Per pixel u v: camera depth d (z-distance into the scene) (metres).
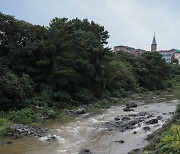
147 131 20.02
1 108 24.73
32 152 15.97
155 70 65.62
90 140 18.56
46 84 32.53
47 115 25.95
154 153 12.30
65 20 37.12
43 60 32.34
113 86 47.25
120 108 33.69
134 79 57.84
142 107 34.31
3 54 32.03
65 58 32.97
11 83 25.34
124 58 66.00
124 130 20.98
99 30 56.38
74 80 34.22
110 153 15.40
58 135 19.98
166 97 49.56
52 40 33.50
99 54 39.53
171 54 154.62
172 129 13.63
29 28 34.41
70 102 32.66
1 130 19.77
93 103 35.91
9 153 15.77
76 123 24.33
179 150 11.12
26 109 25.53
